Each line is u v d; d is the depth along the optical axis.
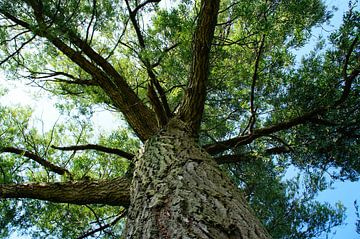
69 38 3.88
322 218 4.94
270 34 3.48
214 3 3.43
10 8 3.72
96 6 4.05
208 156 2.76
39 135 5.20
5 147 4.23
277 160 5.19
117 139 5.22
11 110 5.02
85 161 4.62
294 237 4.87
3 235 4.41
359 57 4.18
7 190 3.22
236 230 1.59
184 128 3.29
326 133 4.43
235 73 4.24
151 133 3.71
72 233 4.91
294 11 3.66
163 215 1.75
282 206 5.14
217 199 1.89
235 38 3.93
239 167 5.22
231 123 5.28
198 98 3.53
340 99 4.06
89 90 4.28
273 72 4.21
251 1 3.44
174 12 3.57
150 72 3.85
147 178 2.34
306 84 4.20
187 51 3.75
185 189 1.99
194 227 1.57
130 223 1.91
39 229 4.77
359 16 3.73
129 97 3.92
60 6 3.70
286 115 4.54
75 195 3.12
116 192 3.02
